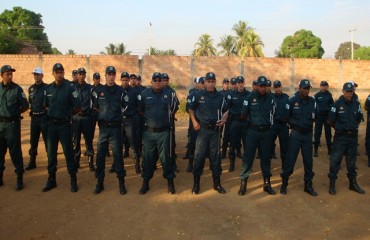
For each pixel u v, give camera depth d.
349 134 5.76
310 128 5.75
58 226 4.56
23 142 10.00
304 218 4.89
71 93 5.68
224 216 4.92
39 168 7.22
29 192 5.80
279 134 7.00
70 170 5.81
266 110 5.65
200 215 4.94
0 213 4.95
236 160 8.12
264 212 5.08
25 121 14.55
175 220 4.77
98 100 5.61
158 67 19.36
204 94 5.66
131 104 6.84
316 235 4.38
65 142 5.73
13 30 40.78
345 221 4.79
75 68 19.06
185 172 7.15
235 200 5.55
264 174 5.90
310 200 5.58
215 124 5.69
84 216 4.87
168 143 5.66
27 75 18.97
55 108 5.64
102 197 5.59
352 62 20.58
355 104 5.77
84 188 6.02
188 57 19.52
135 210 5.09
